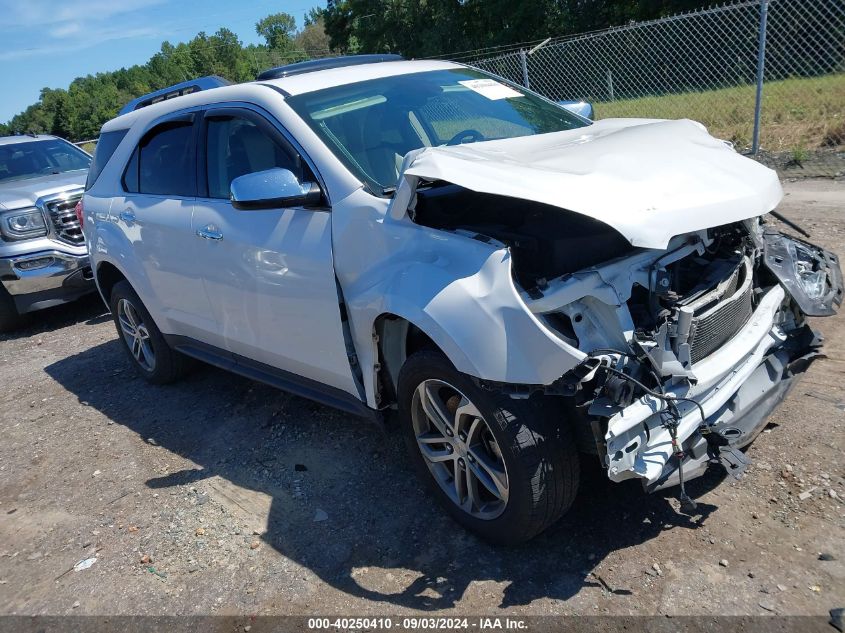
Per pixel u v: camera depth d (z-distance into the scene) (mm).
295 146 3385
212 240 3795
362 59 4320
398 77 3906
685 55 11656
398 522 3170
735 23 11188
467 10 30922
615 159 2727
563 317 2555
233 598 2881
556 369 2357
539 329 2369
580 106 4434
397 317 2961
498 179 2562
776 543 2689
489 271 2520
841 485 2928
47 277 7148
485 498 2957
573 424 2613
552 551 2836
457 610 2621
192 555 3193
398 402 3055
